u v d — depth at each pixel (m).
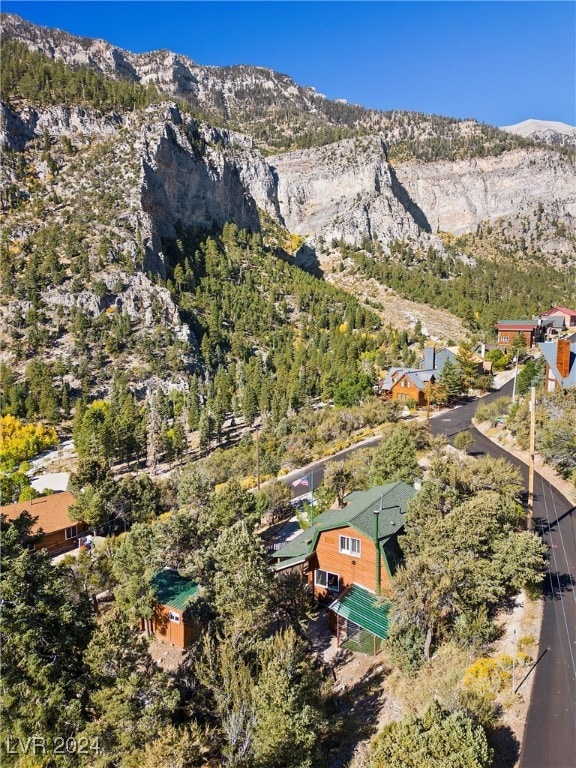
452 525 22.38
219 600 22.89
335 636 26.31
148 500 46.19
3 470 71.62
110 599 32.09
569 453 38.97
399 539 25.50
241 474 53.16
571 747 16.48
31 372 95.19
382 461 38.12
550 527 31.77
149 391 99.44
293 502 44.28
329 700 21.33
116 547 33.81
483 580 21.67
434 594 20.34
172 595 27.17
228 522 35.62
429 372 76.00
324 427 61.22
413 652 21.59
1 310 108.38
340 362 99.56
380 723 19.50
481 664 19.78
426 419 62.59
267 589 23.05
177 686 21.22
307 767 16.78
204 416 77.50
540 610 23.50
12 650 19.64
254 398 86.12
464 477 28.67
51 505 47.53
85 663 19.33
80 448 71.62
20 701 18.78
